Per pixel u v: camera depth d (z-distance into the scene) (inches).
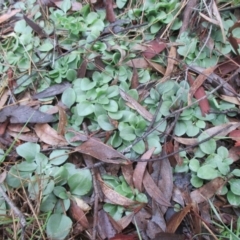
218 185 13.6
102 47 16.6
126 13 18.1
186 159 14.1
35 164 14.1
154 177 13.8
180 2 17.7
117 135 14.5
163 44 16.7
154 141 14.2
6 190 13.7
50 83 16.2
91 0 18.3
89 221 13.4
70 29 17.1
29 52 16.9
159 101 15.3
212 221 13.1
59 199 13.5
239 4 17.4
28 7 18.8
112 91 15.3
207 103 15.0
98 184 13.8
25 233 13.0
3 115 15.2
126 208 13.4
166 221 13.3
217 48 16.5
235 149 14.4
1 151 14.4
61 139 14.6
